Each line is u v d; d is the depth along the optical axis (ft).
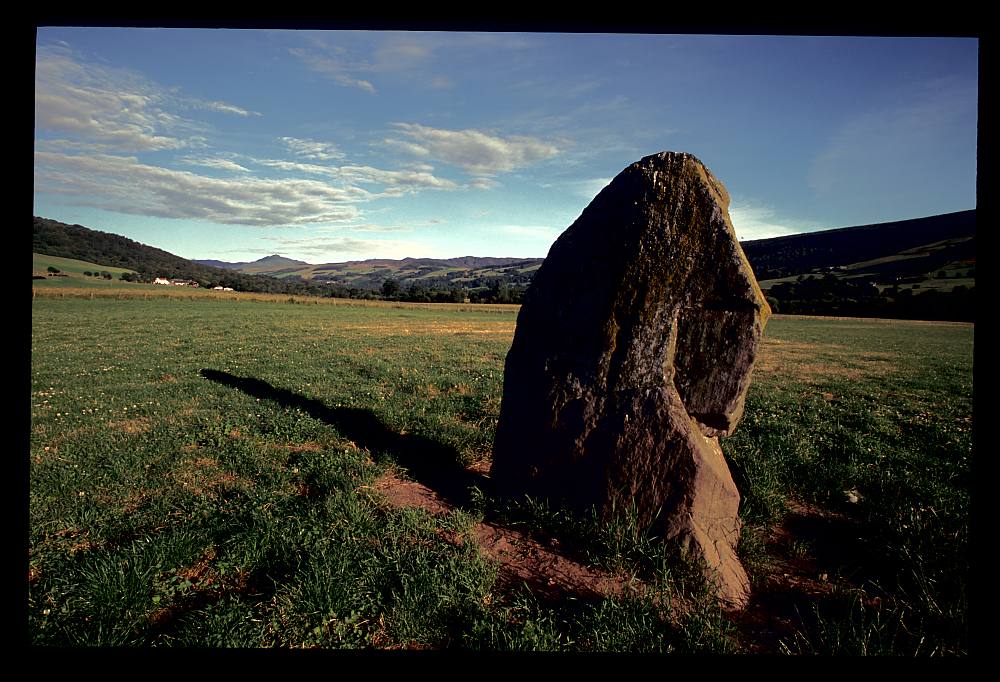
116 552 13.44
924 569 13.30
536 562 14.44
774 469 20.31
